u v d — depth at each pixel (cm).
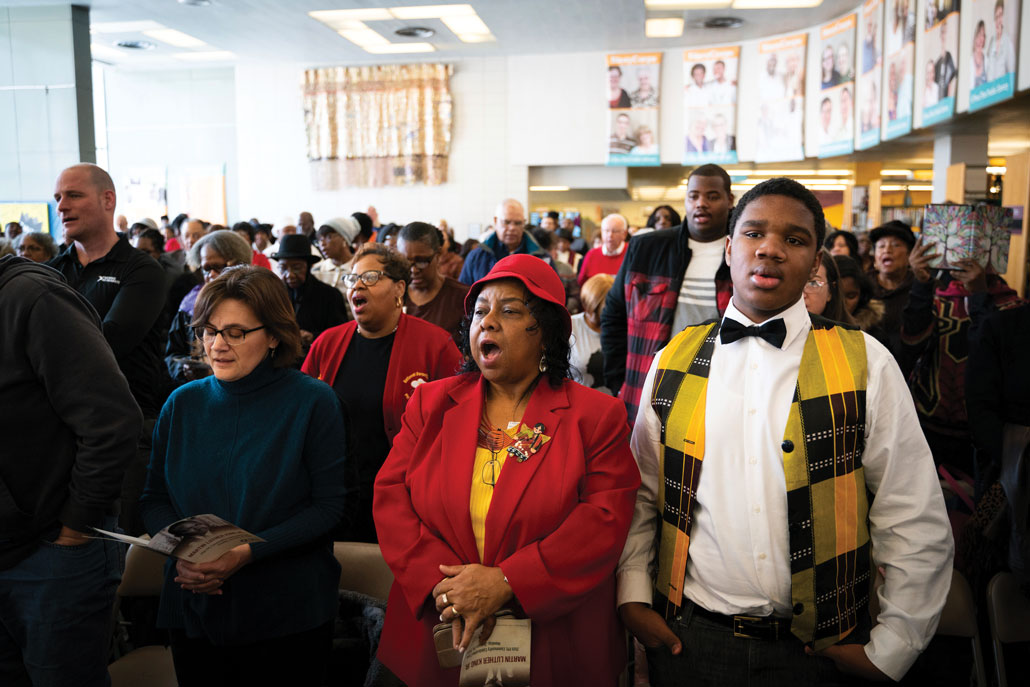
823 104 1372
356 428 281
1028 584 213
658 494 176
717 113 1513
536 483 165
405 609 172
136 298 314
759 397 161
